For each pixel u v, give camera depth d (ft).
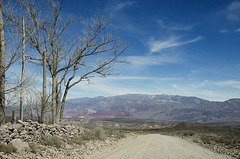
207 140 73.87
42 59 53.36
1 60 37.47
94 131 62.69
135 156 33.50
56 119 53.72
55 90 53.88
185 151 42.06
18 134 32.01
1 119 36.73
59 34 54.34
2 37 37.76
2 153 25.27
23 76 41.98
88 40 55.93
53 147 34.88
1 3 38.34
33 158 26.89
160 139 77.00
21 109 41.37
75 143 44.27
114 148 45.32
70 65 55.47
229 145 61.41
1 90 37.17
